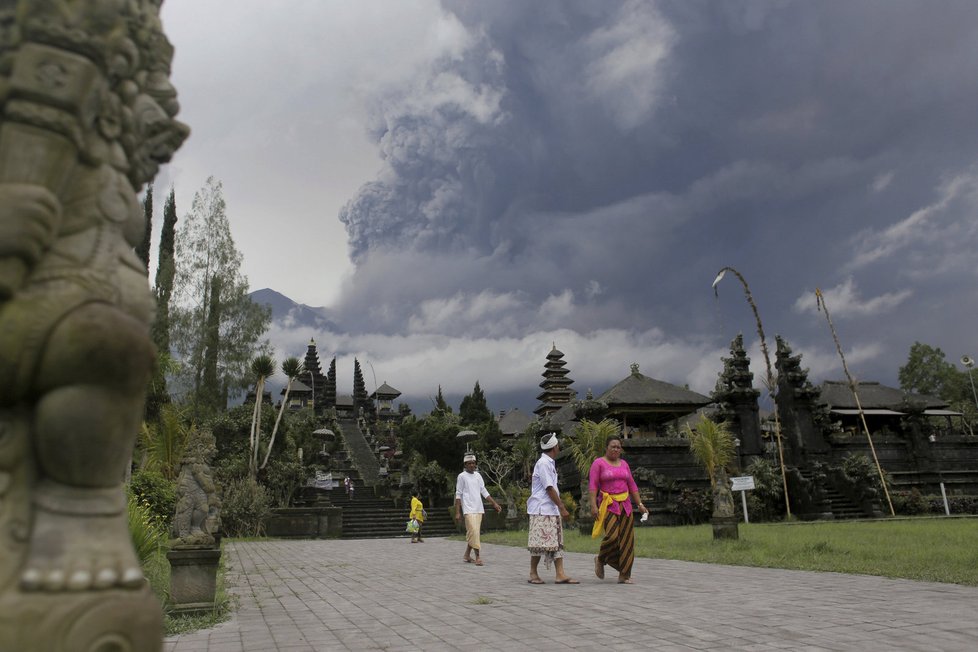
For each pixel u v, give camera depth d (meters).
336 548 18.30
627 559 8.26
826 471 28.75
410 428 46.91
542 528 8.54
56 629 1.54
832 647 4.48
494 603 6.92
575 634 5.14
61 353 1.62
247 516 24.86
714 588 7.50
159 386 24.08
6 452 1.66
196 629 6.00
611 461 8.62
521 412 59.41
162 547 10.37
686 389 34.84
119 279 1.84
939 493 30.44
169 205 38.88
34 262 1.69
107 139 1.91
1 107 1.70
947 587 7.06
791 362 31.12
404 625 5.88
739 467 27.58
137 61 1.94
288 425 37.72
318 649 4.98
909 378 51.09
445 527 28.48
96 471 1.70
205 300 34.81
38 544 1.62
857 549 10.81
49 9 1.71
